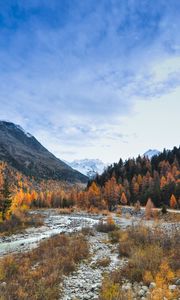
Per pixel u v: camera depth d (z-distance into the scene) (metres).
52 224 54.62
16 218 57.47
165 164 117.38
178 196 74.50
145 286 12.54
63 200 119.56
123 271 14.98
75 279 15.26
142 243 21.00
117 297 11.14
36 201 123.06
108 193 95.44
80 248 22.05
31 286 13.17
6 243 33.28
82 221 58.03
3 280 14.76
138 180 105.25
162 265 14.09
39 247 24.78
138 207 69.25
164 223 39.12
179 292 11.33
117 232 29.64
